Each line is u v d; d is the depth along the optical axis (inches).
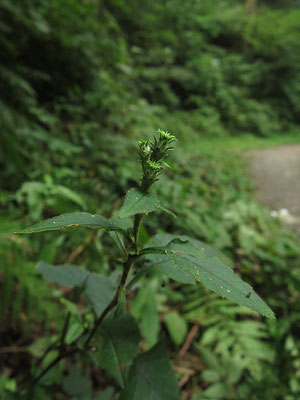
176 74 473.4
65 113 174.4
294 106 620.1
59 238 71.9
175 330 72.0
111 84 204.1
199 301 82.5
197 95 505.7
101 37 192.4
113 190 115.3
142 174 24.4
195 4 553.6
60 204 39.0
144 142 24.8
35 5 145.3
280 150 397.4
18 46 153.2
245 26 638.5
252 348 71.9
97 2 185.3
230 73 606.5
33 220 78.6
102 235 93.4
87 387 52.5
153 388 31.9
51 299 69.4
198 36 560.1
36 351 61.7
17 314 62.5
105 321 32.4
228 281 23.5
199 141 328.5
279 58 628.4
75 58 178.9
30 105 139.9
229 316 80.0
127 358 29.7
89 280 40.3
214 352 70.8
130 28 431.2
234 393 63.9
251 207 147.7
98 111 184.1
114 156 140.5
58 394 58.7
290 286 98.8
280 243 119.8
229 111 507.2
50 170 107.0
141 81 385.7
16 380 59.9
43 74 159.9
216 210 135.1
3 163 99.3
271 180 254.2
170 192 112.6
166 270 30.8
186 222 103.5
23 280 63.8
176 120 337.4
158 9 500.7
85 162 125.4
